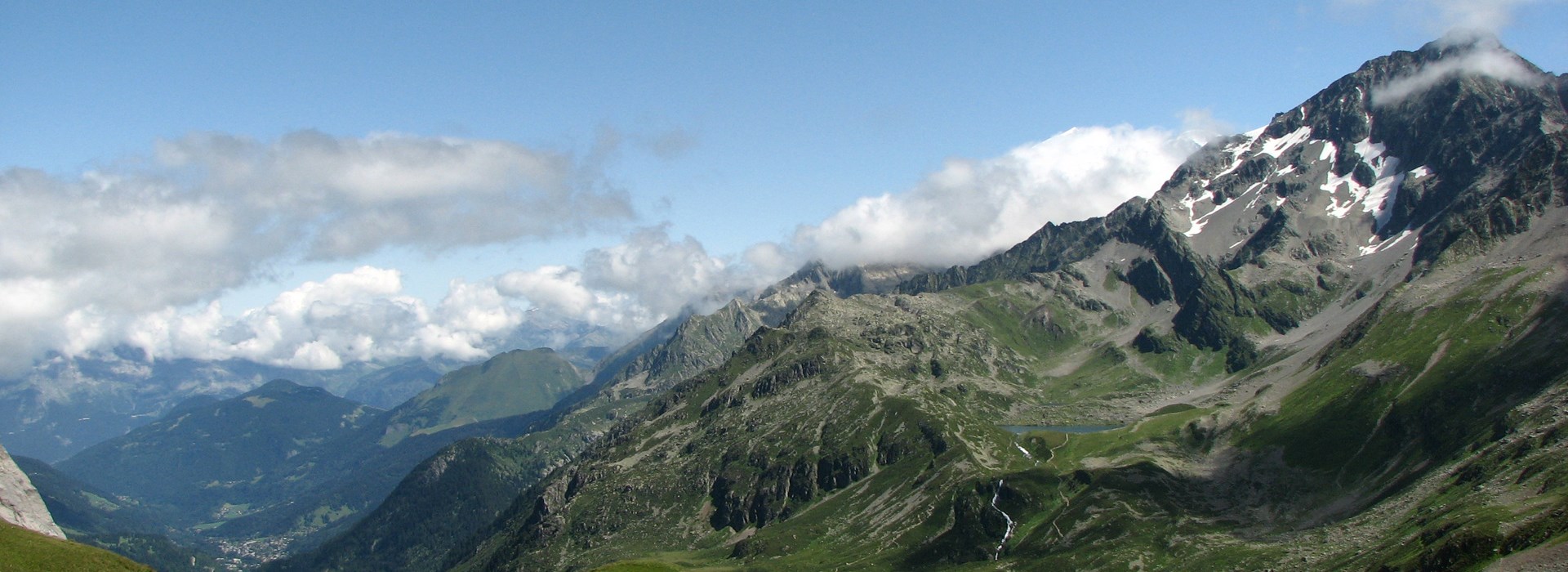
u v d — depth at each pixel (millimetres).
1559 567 192375
